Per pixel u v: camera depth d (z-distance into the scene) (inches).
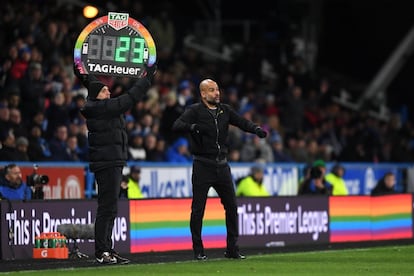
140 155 2578.7
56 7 3115.2
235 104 3206.2
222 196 1833.2
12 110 2369.6
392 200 2578.7
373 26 4562.0
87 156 2500.0
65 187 2276.1
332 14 4520.2
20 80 2568.9
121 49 1756.9
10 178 2041.1
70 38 2940.5
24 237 1913.1
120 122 1713.8
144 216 2096.5
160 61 3312.0
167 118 2839.6
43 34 2832.2
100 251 1712.6
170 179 2504.9
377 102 4028.1
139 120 2780.5
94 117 1697.8
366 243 2399.1
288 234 2327.8
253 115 3063.5
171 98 2844.5
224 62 3828.7
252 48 3745.1
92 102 1702.8
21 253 1904.5
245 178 2459.4
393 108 4281.5
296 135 3083.2
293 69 3838.6
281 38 3949.3
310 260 1833.2
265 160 2854.3
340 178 2751.0
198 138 1800.0
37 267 1672.0
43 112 2559.1
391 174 2748.5
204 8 4202.8
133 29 1760.6
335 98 4136.3
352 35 4544.8
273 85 3715.6
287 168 2741.1
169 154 2657.5
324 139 3361.2
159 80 3179.1
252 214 2249.0
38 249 1893.5
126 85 2834.6
